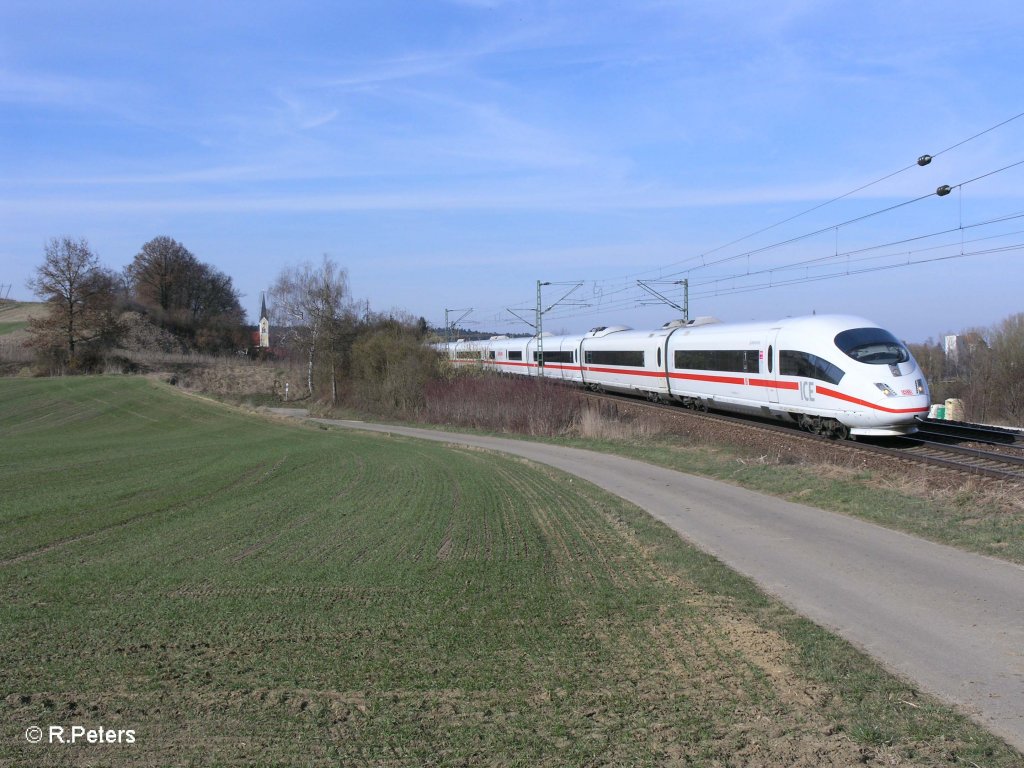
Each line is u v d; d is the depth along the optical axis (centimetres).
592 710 591
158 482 2139
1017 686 584
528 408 3725
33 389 6281
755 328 2753
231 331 10869
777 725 549
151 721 591
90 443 3744
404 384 5028
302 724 580
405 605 883
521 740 546
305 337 6619
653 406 3466
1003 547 979
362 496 1792
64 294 8044
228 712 604
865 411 2147
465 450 2945
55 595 958
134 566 1113
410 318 7356
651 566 1039
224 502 1753
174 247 11069
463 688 641
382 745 545
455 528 1356
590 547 1178
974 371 3959
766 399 2639
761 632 738
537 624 805
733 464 1970
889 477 1571
